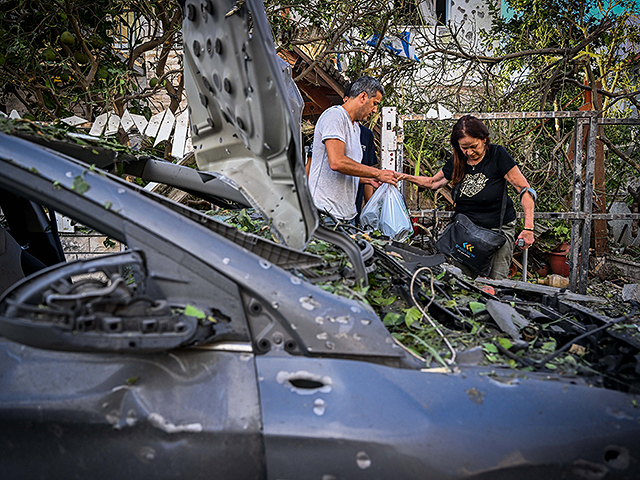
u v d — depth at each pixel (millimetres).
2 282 1641
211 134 1858
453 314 1548
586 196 4191
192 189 2287
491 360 1209
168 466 961
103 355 1044
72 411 978
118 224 1071
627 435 943
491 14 6805
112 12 4488
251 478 957
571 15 5742
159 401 974
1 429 998
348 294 1307
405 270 1843
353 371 1029
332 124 3141
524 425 948
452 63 6047
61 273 962
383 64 5910
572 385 1054
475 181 3234
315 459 929
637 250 6266
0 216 2213
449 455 908
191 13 1517
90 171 1152
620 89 6031
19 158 1129
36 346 877
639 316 1611
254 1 1249
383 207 3582
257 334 1072
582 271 4250
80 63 4254
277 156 1416
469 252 3168
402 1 5395
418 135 5734
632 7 5422
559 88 5906
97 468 981
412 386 1018
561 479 917
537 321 1613
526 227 3104
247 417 954
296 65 5680
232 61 1371
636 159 6078
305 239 1370
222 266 1063
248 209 2422
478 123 3057
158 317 915
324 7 5051
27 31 4570
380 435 924
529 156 5629
